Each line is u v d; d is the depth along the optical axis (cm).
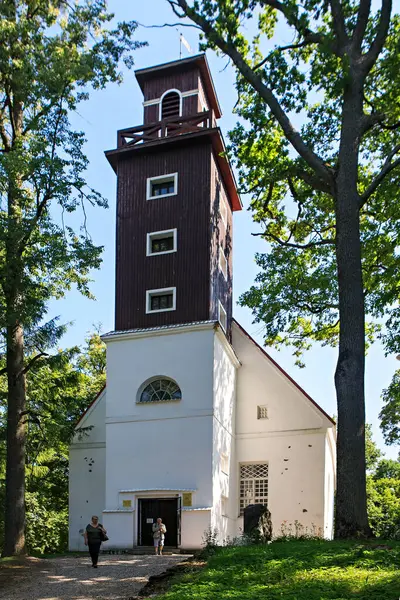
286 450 2689
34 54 1966
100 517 2627
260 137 2152
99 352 3903
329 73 1794
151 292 2595
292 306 2478
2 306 1888
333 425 2672
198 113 2722
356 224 1670
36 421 2197
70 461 2739
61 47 2025
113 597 1283
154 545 2200
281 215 2397
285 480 2648
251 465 2742
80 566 1703
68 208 2050
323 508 2569
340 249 1662
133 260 2664
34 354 2545
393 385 2666
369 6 1711
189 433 2361
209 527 2112
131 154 2783
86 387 3559
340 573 1080
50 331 2091
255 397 2798
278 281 2498
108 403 2502
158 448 2381
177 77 2905
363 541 1348
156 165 2745
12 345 2028
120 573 1563
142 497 2334
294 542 1488
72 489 2697
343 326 1612
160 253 2630
